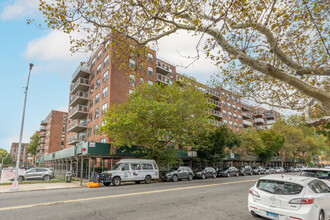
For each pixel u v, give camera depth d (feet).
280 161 177.99
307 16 27.53
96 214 20.98
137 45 30.60
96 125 106.22
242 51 24.11
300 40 32.22
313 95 22.45
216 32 24.06
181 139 68.44
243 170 101.65
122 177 53.26
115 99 95.91
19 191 43.29
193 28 25.66
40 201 27.68
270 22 28.27
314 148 163.32
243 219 19.90
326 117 23.70
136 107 63.57
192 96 69.10
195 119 66.03
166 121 61.62
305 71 23.16
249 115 203.00
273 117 223.10
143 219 19.48
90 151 62.34
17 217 19.89
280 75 22.71
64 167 113.60
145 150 69.00
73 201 27.37
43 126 248.11
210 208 24.26
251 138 115.14
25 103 55.67
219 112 164.96
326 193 19.48
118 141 62.75
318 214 16.65
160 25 30.50
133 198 29.68
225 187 44.06
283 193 17.80
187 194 33.91
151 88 72.08
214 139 94.02
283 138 132.98
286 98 38.09
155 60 121.60
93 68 122.11
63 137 216.33
